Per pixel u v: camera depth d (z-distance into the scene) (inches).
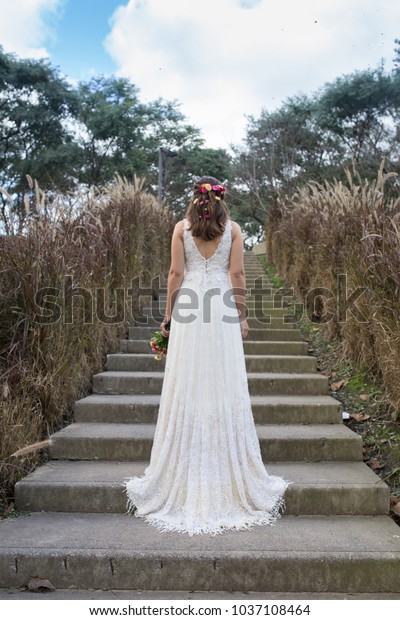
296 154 773.3
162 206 355.3
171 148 1133.7
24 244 142.6
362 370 165.9
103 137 866.1
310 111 764.6
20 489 111.5
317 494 110.3
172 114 1149.7
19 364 129.5
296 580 91.1
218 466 106.3
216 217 114.1
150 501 108.7
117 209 231.1
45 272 139.9
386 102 674.8
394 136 659.4
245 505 106.0
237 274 116.7
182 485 106.5
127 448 129.7
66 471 120.6
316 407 144.9
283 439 129.3
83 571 91.9
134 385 162.2
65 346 145.3
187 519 102.7
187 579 91.5
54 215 170.6
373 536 99.5
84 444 129.8
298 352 188.9
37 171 759.7
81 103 842.8
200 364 109.5
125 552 92.2
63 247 154.9
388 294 142.9
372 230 158.2
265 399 153.4
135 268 229.5
